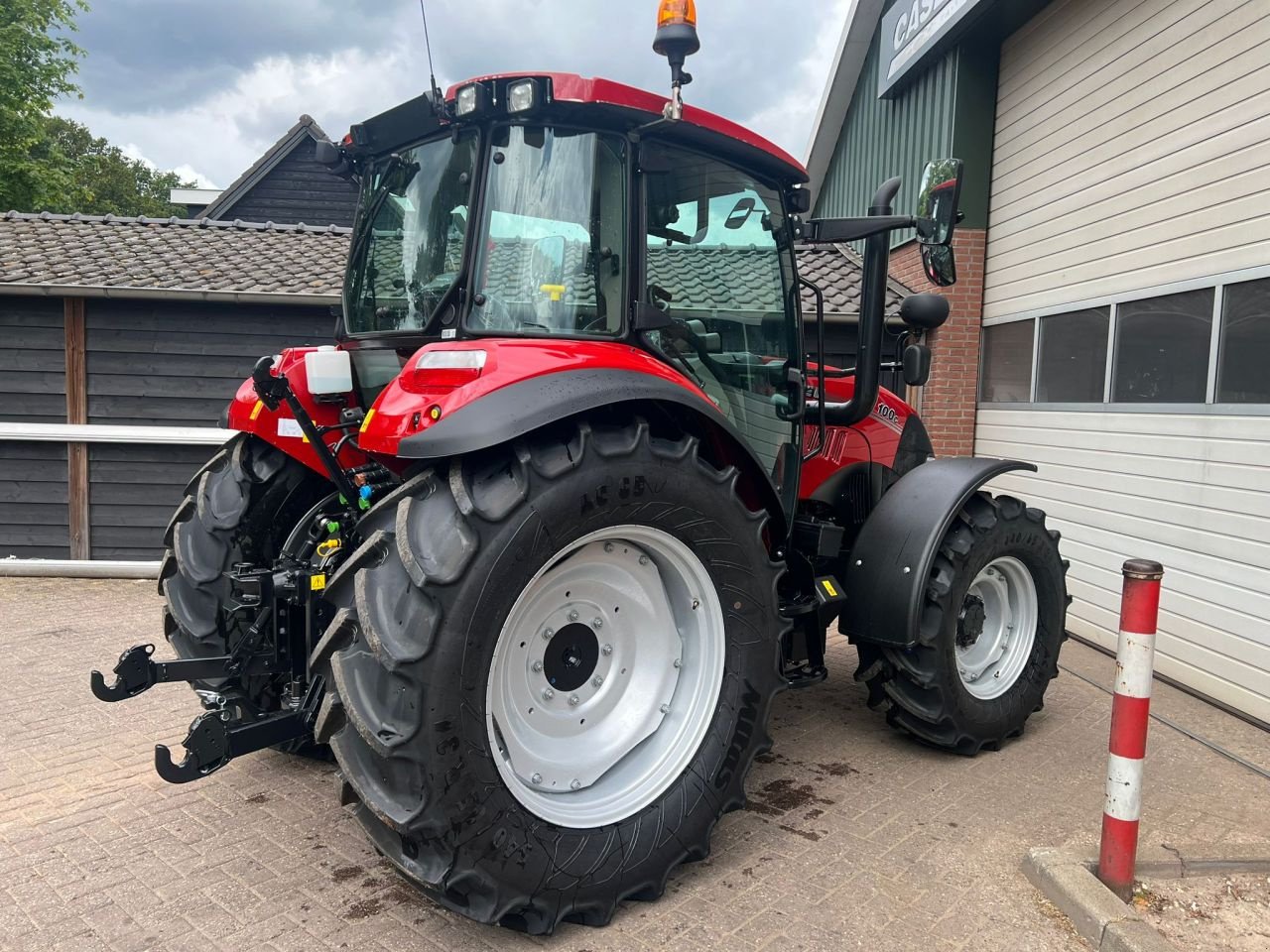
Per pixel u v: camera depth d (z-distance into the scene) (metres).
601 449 2.25
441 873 2.08
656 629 2.64
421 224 2.75
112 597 6.09
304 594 2.69
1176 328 4.65
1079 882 2.44
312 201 14.73
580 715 2.52
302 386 3.08
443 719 2.03
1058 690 4.39
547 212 2.51
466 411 2.12
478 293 2.47
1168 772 3.40
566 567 2.40
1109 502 5.16
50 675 4.38
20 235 8.10
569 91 2.39
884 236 3.35
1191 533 4.46
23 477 7.05
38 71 21.64
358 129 2.96
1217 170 4.34
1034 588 3.69
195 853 2.71
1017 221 6.37
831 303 7.33
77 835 2.81
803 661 3.38
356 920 2.36
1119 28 5.17
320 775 3.27
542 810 2.28
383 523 2.22
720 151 2.88
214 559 3.10
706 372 2.92
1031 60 6.20
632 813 2.43
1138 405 4.91
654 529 2.40
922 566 3.22
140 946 2.24
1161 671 4.63
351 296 3.12
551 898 2.23
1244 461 4.12
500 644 2.25
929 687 3.30
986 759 3.50
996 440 6.62
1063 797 3.14
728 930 2.33
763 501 2.95
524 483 2.13
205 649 3.06
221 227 8.85
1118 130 5.17
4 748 3.49
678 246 2.80
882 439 3.95
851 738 3.71
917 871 2.63
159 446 7.08
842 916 2.39
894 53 7.84
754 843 2.80
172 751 3.46
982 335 6.89
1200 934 2.31
